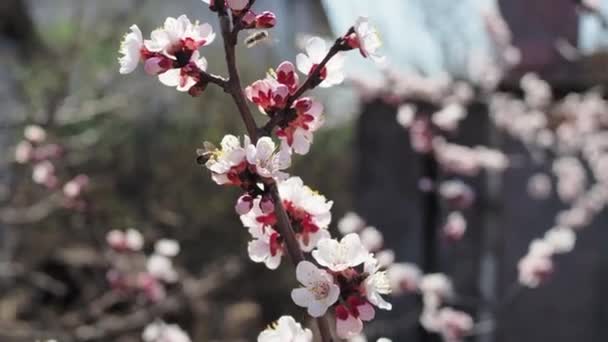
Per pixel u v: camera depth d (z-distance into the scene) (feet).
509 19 14.55
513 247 11.94
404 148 12.29
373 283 3.81
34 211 17.17
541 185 12.44
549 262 10.46
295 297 3.71
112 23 27.96
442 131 12.51
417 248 11.87
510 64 14.32
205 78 3.85
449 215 11.76
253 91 3.92
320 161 34.63
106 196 26.89
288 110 3.85
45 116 17.25
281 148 3.89
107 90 24.49
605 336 11.45
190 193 31.37
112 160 29.71
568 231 10.64
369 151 12.54
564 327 11.48
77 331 13.74
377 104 12.68
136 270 13.65
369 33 3.92
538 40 14.12
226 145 3.82
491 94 13.78
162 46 3.88
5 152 22.75
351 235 3.77
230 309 24.04
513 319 11.53
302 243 4.02
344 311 3.79
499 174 12.42
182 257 29.63
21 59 30.27
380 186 12.34
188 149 32.35
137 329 15.74
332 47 3.91
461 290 11.59
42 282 18.47
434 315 10.98
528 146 13.16
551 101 14.03
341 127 35.32
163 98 33.55
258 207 3.84
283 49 43.80
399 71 14.19
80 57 25.55
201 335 21.79
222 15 3.84
